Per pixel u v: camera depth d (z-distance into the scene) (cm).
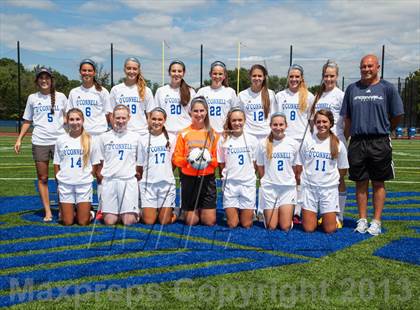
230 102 608
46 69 576
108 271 372
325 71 568
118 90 610
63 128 590
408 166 1285
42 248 439
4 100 4197
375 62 504
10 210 634
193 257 412
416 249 442
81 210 539
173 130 606
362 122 507
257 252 429
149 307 302
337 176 518
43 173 573
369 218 601
